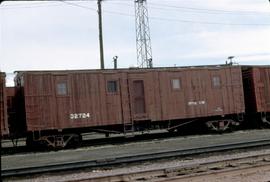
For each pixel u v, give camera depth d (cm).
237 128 3272
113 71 2581
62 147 2447
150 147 2183
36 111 2397
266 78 3112
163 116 2678
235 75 2956
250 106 3105
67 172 1375
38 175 1344
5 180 1292
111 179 1141
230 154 1625
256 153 1606
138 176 1186
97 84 2536
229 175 1167
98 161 1455
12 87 2459
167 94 2705
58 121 2434
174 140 2508
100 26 3606
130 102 2602
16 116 2452
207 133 2941
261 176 1145
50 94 2431
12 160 1991
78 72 2503
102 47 3606
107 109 2545
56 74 2453
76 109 2477
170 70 2733
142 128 2700
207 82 2845
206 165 1314
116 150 2136
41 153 2256
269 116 3112
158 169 1225
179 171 1245
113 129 2633
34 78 2408
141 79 2645
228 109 2897
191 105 2772
